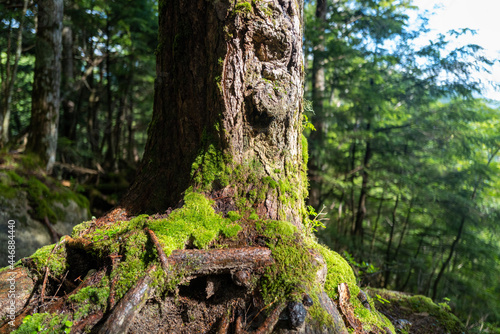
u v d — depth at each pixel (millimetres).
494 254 8430
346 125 8258
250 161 2254
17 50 6336
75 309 1760
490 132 8344
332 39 7762
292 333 1752
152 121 2744
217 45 2227
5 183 5145
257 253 1924
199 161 2285
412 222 9453
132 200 2656
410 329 2926
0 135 6137
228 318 1853
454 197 7699
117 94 11555
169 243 1902
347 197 10430
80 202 6492
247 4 2131
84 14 8938
